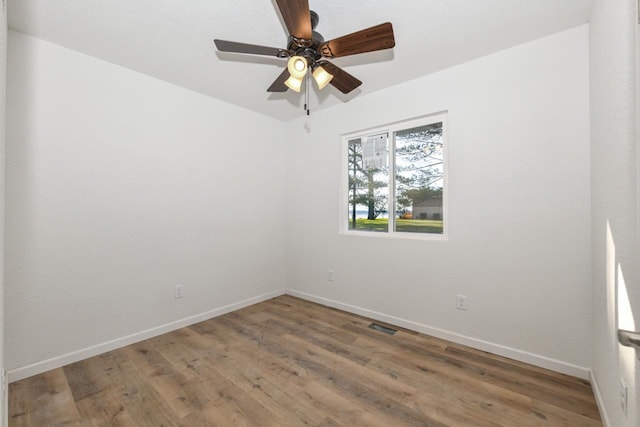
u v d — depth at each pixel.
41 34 1.95
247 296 3.36
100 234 2.27
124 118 2.39
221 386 1.84
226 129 3.15
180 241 2.76
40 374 1.97
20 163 1.91
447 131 2.49
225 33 1.98
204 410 1.63
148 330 2.53
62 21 1.83
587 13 1.75
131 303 2.44
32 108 1.96
